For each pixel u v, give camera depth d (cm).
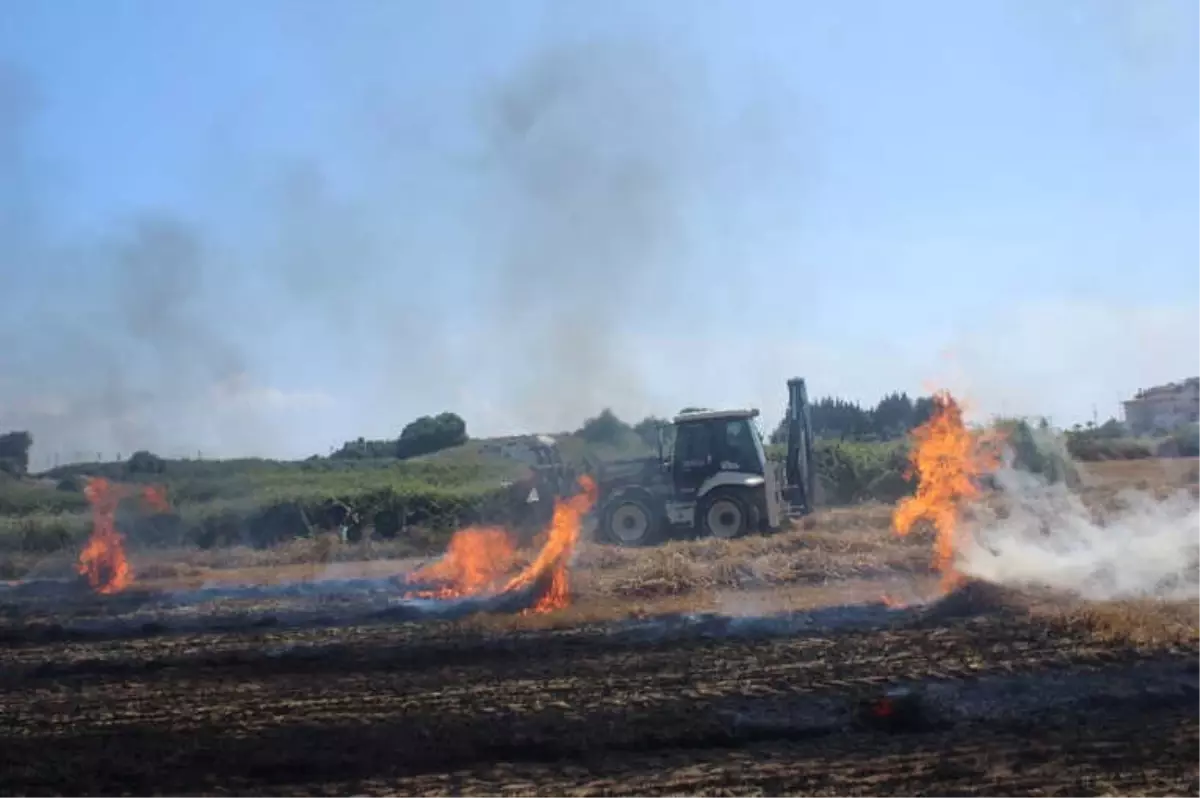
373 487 3081
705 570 1742
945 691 993
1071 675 1024
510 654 1220
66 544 2764
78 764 919
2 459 3941
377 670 1188
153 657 1296
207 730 991
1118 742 857
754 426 2361
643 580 1691
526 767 873
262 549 2669
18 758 939
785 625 1276
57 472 3897
